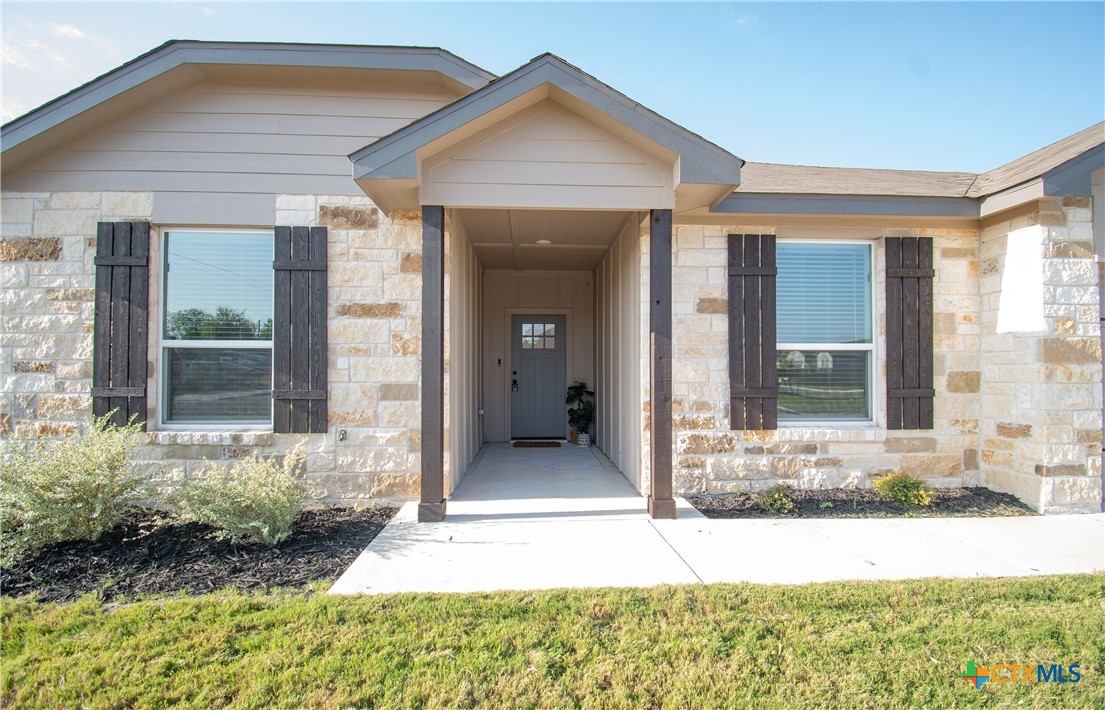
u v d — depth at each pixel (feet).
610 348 23.76
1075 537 13.15
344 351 16.24
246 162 16.24
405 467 16.24
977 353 17.48
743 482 17.01
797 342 17.76
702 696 6.81
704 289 17.10
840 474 17.19
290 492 13.17
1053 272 15.38
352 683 7.03
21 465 12.22
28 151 15.48
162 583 10.34
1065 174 14.52
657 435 14.52
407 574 10.72
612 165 14.10
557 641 8.09
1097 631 8.41
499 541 12.73
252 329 16.51
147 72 15.12
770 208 16.47
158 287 16.26
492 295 29.99
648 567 11.12
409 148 12.96
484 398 29.53
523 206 14.02
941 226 17.51
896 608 9.20
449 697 6.73
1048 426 15.23
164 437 15.60
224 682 7.09
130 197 16.02
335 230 16.30
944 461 17.33
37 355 15.83
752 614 8.92
